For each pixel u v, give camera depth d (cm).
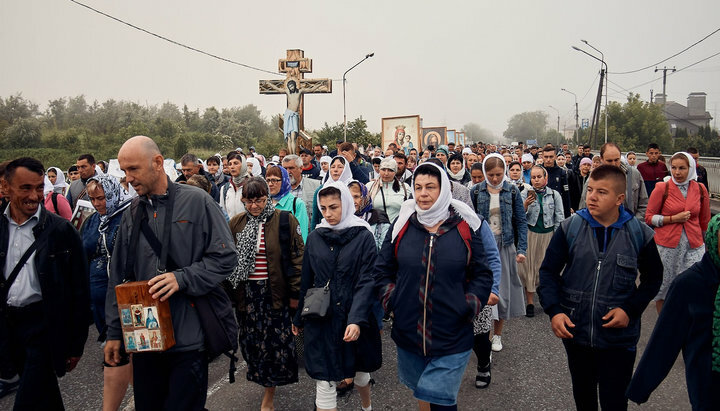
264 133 7681
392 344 535
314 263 335
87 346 550
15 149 3353
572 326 280
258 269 374
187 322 270
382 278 301
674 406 380
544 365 462
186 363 268
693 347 213
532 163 1023
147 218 270
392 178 571
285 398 408
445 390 267
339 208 335
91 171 720
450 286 277
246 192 368
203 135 4506
